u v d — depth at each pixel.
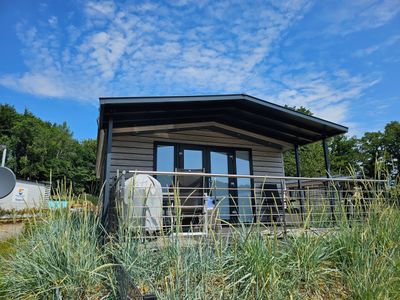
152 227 3.33
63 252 2.99
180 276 2.51
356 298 2.89
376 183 4.18
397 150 23.56
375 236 3.47
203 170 5.85
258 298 2.60
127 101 4.87
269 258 2.81
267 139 8.06
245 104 6.13
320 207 3.86
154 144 7.05
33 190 16.23
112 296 2.77
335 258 3.36
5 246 3.66
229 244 3.10
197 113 6.52
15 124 37.41
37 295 2.83
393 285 3.01
